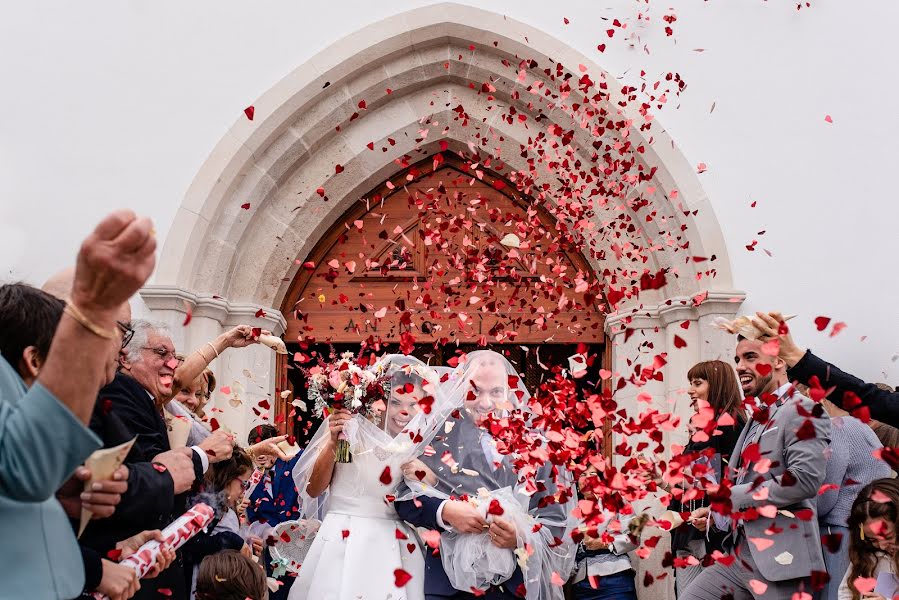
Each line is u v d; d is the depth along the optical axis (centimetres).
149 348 396
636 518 441
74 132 716
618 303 721
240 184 718
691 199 700
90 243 171
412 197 745
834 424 486
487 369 475
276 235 735
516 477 454
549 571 441
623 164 710
